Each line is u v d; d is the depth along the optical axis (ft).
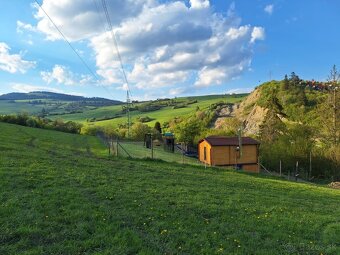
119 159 126.72
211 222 51.26
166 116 566.77
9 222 41.86
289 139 215.72
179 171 109.81
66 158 105.91
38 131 272.72
